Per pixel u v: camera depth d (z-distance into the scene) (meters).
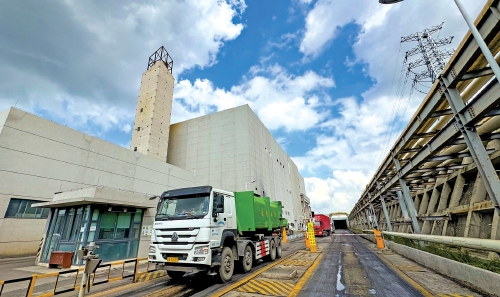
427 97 8.23
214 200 7.81
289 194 77.12
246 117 49.84
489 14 5.16
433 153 9.20
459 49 6.13
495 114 5.86
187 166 52.41
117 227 12.38
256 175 49.00
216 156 50.06
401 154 13.95
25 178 17.36
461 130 6.79
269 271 8.84
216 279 7.55
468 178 11.58
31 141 18.14
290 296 5.64
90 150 22.84
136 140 42.69
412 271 7.90
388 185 16.94
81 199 10.67
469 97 7.98
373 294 5.59
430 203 14.86
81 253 5.61
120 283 7.66
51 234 12.58
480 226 9.46
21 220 16.59
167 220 7.57
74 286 7.18
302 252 14.96
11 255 15.68
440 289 5.65
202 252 6.74
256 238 10.92
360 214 43.72
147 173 29.31
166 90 47.31
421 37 20.23
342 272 8.26
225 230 8.07
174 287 6.98
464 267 6.05
